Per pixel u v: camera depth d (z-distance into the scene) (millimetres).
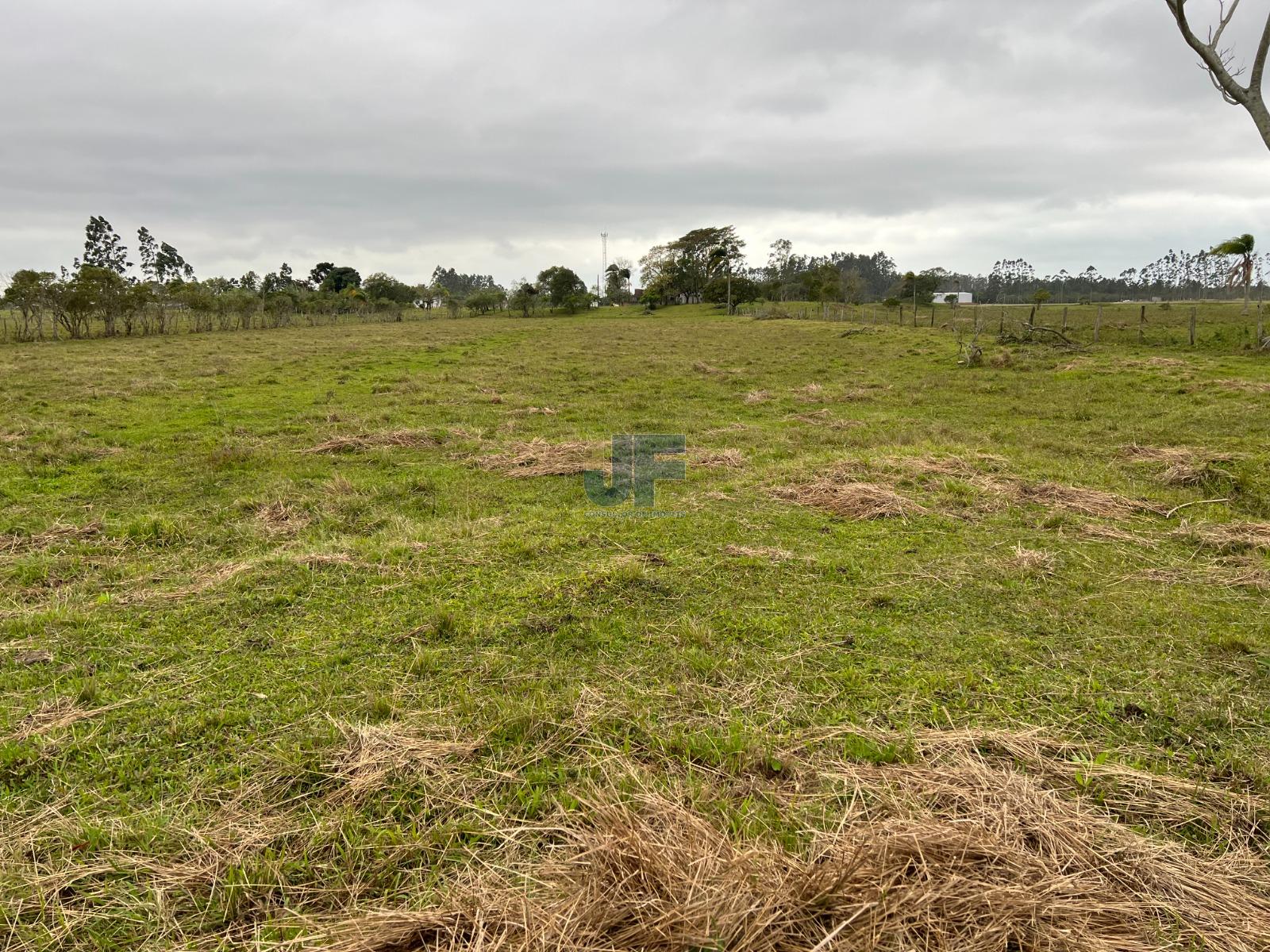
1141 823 2447
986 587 4465
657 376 17484
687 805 2525
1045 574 4660
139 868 2299
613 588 4484
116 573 4918
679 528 5785
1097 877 2137
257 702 3264
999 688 3309
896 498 6234
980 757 2775
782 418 11742
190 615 4188
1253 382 12914
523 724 3039
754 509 6281
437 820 2500
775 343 27641
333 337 32594
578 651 3744
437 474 7961
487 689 3375
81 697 3283
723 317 56312
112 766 2816
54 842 2402
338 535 5824
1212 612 4074
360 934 1982
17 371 17547
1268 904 2082
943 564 4875
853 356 21516
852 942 1861
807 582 4602
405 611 4238
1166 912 2055
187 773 2773
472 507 6621
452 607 4277
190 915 2156
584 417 11781
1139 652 3621
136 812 2553
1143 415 10875
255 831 2455
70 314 32312
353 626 4051
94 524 5941
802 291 82750
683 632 3881
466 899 2074
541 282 73188
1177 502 6227
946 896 1970
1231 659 3525
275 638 3904
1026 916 1957
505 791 2656
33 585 4715
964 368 17750
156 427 10789
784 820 2445
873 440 9641
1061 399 12703
